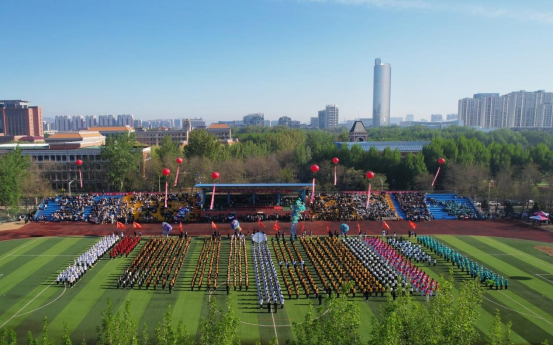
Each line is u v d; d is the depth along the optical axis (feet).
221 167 451.12
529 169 396.57
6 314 152.15
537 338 137.28
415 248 224.33
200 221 307.99
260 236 245.86
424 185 412.77
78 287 178.09
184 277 189.98
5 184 308.81
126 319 100.68
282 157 526.57
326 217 317.83
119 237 254.27
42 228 286.66
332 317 102.42
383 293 172.24
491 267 209.56
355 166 463.83
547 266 211.00
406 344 92.48
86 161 457.27
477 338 126.21
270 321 148.25
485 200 358.64
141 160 456.04
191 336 135.03
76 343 131.03
